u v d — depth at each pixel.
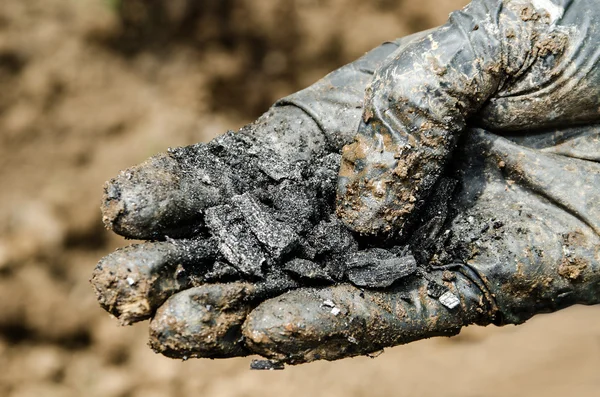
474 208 0.54
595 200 0.53
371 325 0.51
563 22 0.52
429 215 0.53
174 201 0.51
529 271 0.52
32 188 0.86
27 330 0.81
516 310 0.53
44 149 0.88
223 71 0.96
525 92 0.53
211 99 0.96
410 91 0.52
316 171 0.54
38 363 0.80
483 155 0.54
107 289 0.50
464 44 0.52
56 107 0.90
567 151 0.54
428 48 0.52
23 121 0.88
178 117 0.93
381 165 0.52
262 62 0.96
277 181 0.54
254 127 0.55
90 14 0.94
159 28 0.96
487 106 0.53
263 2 0.95
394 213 0.52
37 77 0.90
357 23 0.95
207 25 0.96
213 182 0.53
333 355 0.51
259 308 0.50
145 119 0.92
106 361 0.82
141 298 0.50
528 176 0.53
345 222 0.53
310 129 0.55
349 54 0.95
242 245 0.51
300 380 0.83
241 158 0.54
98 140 0.90
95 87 0.92
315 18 0.95
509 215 0.53
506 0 0.53
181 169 0.53
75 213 0.86
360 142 0.53
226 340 0.50
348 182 0.53
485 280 0.52
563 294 0.53
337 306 0.50
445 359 0.85
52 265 0.83
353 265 0.52
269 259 0.51
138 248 0.50
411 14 0.95
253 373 0.82
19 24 0.91
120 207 0.51
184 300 0.50
